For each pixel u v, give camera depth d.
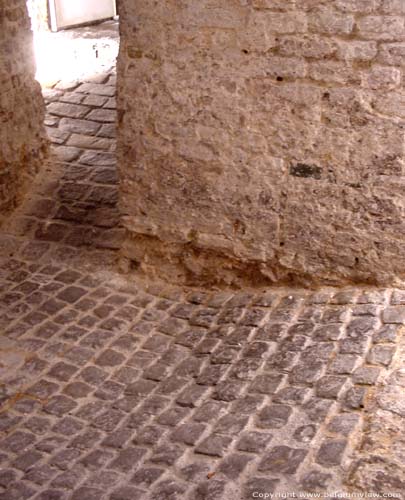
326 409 3.84
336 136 4.73
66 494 3.66
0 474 3.89
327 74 4.62
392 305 4.71
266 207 5.10
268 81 4.80
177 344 4.92
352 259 4.96
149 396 4.43
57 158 7.08
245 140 5.00
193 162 5.22
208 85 4.98
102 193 6.59
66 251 6.04
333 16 4.49
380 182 4.72
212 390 4.34
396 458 3.34
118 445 3.99
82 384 4.61
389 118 4.57
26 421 4.31
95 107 7.91
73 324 5.21
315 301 4.99
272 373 4.34
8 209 6.41
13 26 6.36
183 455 3.78
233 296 5.32
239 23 4.74
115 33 10.25
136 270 5.73
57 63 8.86
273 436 3.74
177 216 5.43
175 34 4.95
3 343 5.02
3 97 6.23
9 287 5.66
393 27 4.38
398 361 4.13
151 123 5.26
